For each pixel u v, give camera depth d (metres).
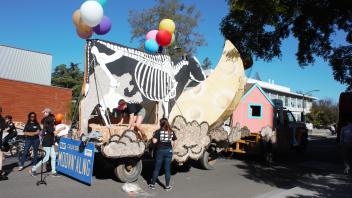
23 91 29.33
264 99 16.59
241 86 11.91
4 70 33.12
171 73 11.20
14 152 12.70
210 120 11.39
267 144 14.11
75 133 9.57
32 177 9.25
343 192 8.59
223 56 12.13
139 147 8.94
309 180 10.46
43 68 35.97
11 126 12.31
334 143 28.97
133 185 8.38
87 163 8.59
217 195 8.20
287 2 10.91
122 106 9.41
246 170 12.16
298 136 18.09
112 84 9.62
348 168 11.81
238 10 11.52
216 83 11.86
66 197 7.46
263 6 10.59
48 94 30.69
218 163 13.56
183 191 8.46
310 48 13.95
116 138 8.52
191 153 10.36
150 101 10.56
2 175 9.20
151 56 10.67
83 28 8.80
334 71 14.20
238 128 13.02
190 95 11.56
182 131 10.05
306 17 12.42
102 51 9.45
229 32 12.66
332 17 11.58
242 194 8.41
